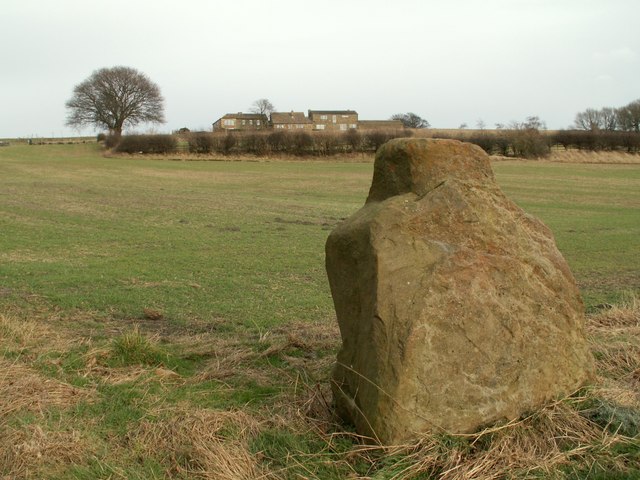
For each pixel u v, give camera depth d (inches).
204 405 224.2
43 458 180.4
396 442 184.9
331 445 193.6
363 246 206.2
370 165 2487.7
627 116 3725.4
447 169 219.0
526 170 2297.0
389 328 190.1
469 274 202.1
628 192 1648.6
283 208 1173.7
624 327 321.4
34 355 271.1
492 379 197.9
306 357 291.7
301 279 531.2
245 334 345.7
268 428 205.3
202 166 2416.3
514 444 189.5
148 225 870.4
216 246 701.3
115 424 206.8
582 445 191.6
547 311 215.0
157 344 301.7
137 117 3973.9
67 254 625.6
